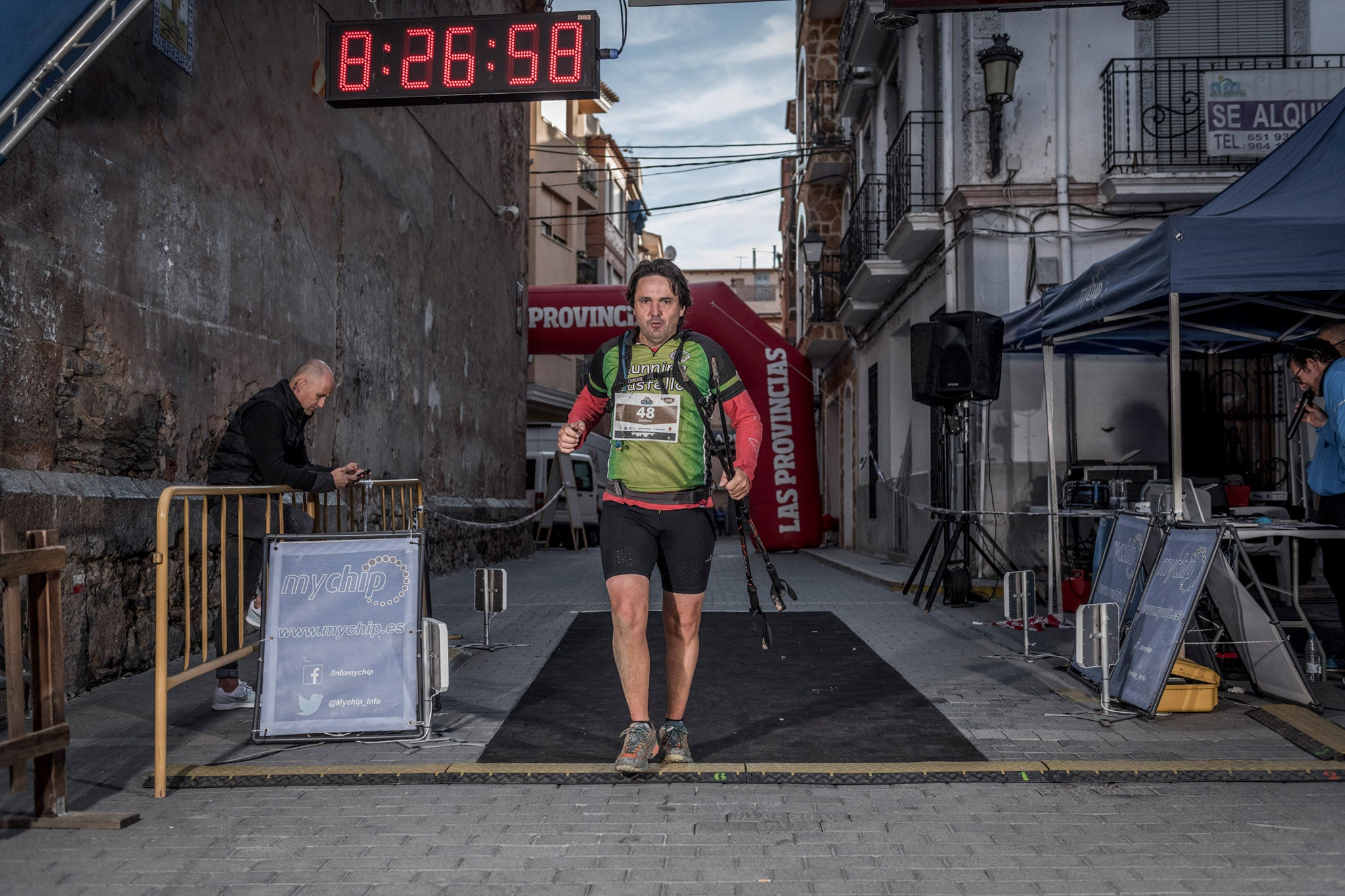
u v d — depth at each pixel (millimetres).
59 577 3430
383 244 11164
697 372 3986
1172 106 11719
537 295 20375
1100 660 4875
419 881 2865
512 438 17422
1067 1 7438
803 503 19500
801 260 27438
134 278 6484
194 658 6840
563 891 2783
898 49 15383
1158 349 9875
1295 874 2877
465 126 14469
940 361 9195
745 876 2896
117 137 6316
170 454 6871
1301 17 11922
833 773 3857
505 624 8266
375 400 10852
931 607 9367
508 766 3963
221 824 3379
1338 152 6496
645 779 3854
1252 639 5156
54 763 3387
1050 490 8234
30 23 5078
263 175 8344
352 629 4387
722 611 9203
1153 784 3791
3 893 2781
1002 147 11828
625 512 3975
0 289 5266
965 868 2947
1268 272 5645
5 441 5301
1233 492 9031
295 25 9008
